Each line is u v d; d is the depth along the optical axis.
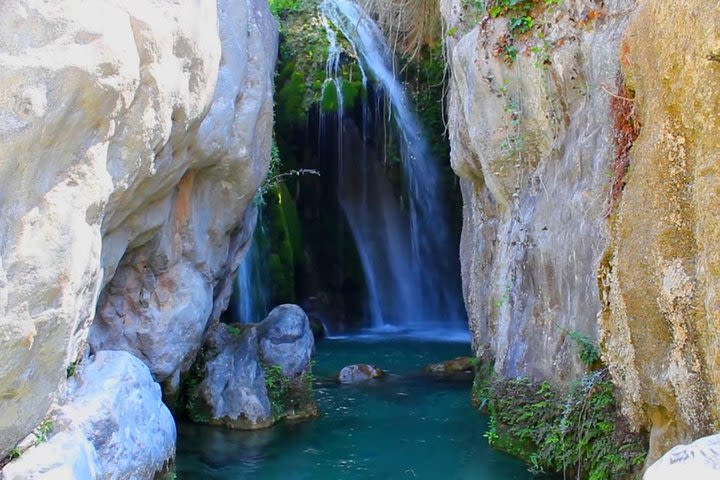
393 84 15.55
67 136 3.79
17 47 3.52
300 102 14.95
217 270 8.02
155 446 5.52
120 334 6.77
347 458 6.88
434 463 6.72
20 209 3.60
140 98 4.60
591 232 5.87
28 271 3.63
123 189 4.85
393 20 13.24
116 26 4.05
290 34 15.65
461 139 8.78
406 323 16.06
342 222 15.88
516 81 7.16
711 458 2.95
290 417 8.03
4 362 3.61
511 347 7.34
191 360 7.67
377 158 15.88
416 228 16.12
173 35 5.04
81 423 4.75
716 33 3.70
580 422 5.73
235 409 7.71
